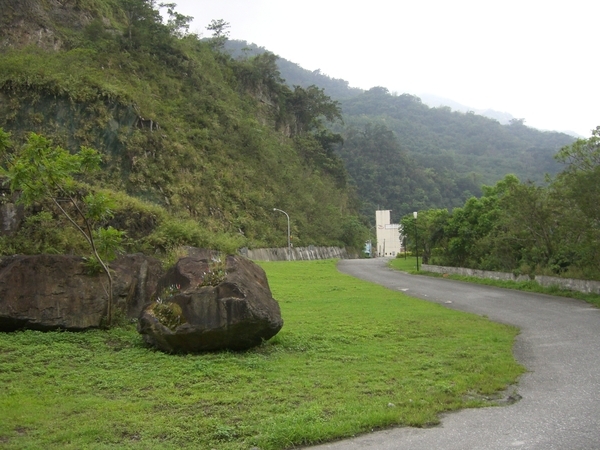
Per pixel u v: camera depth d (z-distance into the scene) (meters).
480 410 6.57
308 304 17.06
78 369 8.22
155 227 24.77
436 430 5.87
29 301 10.41
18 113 38.47
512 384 7.79
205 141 53.69
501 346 10.34
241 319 9.00
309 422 5.91
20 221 17.78
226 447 5.34
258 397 6.94
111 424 5.87
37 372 7.96
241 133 62.22
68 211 18.84
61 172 10.20
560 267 21.33
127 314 11.66
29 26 48.78
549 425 5.92
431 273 33.56
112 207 11.50
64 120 40.09
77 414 6.20
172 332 9.05
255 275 10.58
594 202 17.56
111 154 41.66
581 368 8.57
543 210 21.56
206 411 6.40
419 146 137.38
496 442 5.44
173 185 44.84
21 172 9.92
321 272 32.00
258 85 79.62
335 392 7.19
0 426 5.72
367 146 118.75
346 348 10.16
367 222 94.38
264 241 52.97
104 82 44.09
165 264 14.08
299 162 77.19
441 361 9.02
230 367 8.37
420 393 7.15
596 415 6.21
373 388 7.39
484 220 29.23
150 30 58.78
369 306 16.53
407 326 12.60
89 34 52.53
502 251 25.89
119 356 9.00
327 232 70.06
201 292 9.23
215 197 49.56
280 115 83.44
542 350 10.08
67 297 10.76
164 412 6.35
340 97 181.88
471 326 12.68
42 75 40.22
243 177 57.53
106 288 11.24
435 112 167.50
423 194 108.81
